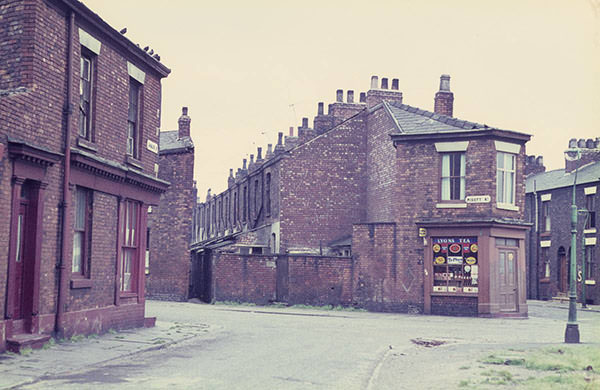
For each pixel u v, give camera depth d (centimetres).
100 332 1686
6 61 1387
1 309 1280
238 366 1279
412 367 1317
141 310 1933
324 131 3894
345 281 2986
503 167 2842
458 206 2806
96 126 1658
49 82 1437
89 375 1124
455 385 1080
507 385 1064
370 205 3606
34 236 1396
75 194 1580
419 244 2855
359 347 1661
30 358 1254
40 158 1370
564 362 1319
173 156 3225
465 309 2767
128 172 1800
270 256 3053
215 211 5944
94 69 1659
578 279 4078
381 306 2888
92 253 1658
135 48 1844
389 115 3316
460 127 2881
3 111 1273
